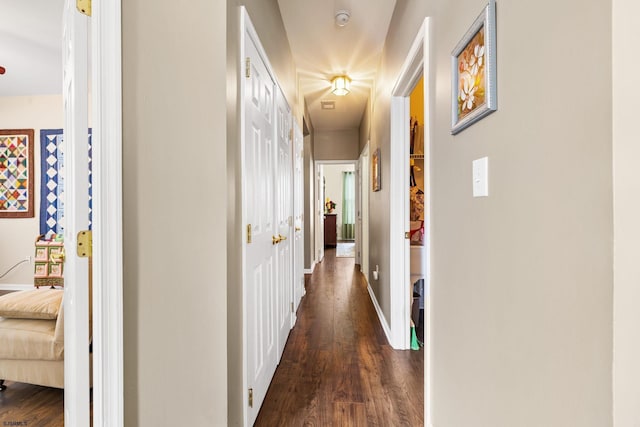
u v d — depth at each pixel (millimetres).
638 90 531
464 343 1133
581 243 606
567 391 645
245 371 1441
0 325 1818
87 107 1098
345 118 5254
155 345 1201
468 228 1103
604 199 557
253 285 1601
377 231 3367
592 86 577
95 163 1098
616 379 542
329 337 2701
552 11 678
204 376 1218
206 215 1215
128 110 1163
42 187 4168
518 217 809
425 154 1567
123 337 1164
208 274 1218
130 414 1188
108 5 1105
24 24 2566
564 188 648
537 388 737
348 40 2820
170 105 1199
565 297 647
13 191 4203
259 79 1783
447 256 1299
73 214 1108
